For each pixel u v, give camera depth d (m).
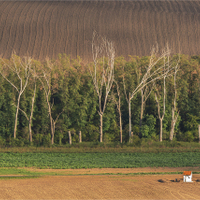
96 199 56.56
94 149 109.19
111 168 81.50
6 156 98.56
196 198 58.06
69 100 133.62
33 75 127.38
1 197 56.78
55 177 69.88
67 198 56.78
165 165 85.31
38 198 56.59
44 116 134.00
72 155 101.69
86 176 71.12
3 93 133.88
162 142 117.25
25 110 133.75
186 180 68.06
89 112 134.88
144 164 85.81
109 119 132.50
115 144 115.12
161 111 135.00
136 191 61.03
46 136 127.94
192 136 127.12
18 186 62.84
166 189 62.50
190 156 99.44
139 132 129.75
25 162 88.38
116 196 58.19
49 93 135.38
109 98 132.50
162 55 130.62
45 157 97.12
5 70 136.12
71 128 132.88
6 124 133.25
